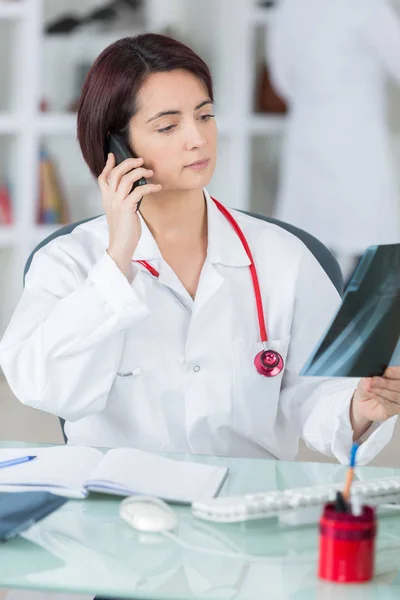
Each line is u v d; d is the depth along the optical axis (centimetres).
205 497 191
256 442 247
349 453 231
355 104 592
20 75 607
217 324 241
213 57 632
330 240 613
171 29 622
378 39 577
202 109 230
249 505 179
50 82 624
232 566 163
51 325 227
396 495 191
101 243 251
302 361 247
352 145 597
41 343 228
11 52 612
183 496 191
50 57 621
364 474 210
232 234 248
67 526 180
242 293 245
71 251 247
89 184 637
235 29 622
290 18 592
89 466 206
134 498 182
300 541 174
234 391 241
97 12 618
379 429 226
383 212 606
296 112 609
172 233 244
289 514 183
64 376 229
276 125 634
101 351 233
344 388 236
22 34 603
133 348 239
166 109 227
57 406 231
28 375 229
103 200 235
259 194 661
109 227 234
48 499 189
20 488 193
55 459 210
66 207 635
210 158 234
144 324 240
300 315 249
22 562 164
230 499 184
